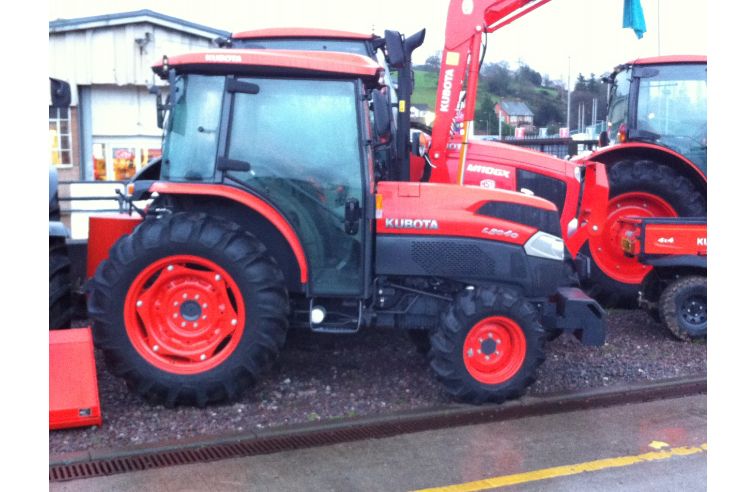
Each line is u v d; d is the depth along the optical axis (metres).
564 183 6.34
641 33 6.64
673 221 6.42
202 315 4.54
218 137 4.59
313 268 4.70
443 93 6.07
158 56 12.45
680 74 7.62
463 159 6.09
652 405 4.80
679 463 3.87
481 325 4.70
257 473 3.69
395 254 4.81
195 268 4.55
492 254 4.86
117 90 12.44
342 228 4.69
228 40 7.66
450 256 4.82
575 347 6.16
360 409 4.62
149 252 4.41
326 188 4.67
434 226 4.82
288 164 4.64
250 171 4.62
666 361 5.78
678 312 6.32
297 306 4.94
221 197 4.79
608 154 7.68
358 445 4.08
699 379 5.32
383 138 4.82
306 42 7.61
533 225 4.98
